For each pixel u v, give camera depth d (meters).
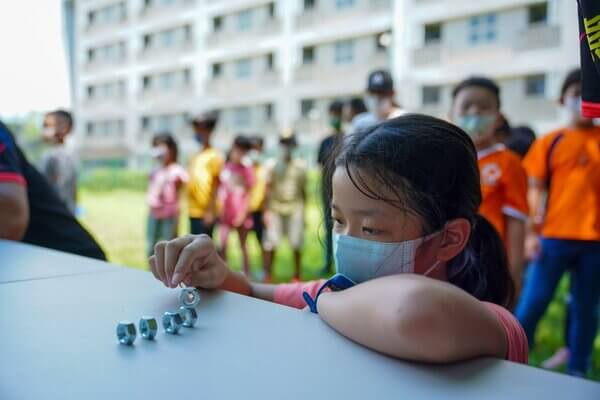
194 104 24.77
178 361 0.63
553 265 2.73
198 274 1.05
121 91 28.48
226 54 23.53
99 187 20.48
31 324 0.76
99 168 28.08
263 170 5.92
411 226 0.88
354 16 19.27
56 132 4.72
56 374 0.59
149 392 0.55
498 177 2.33
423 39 17.31
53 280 1.02
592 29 0.77
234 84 23.33
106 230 9.92
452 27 16.77
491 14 16.05
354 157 0.89
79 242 2.04
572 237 2.66
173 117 26.12
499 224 2.34
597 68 0.77
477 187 0.95
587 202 2.63
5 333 0.72
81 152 29.67
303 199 5.42
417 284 0.66
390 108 3.58
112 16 28.69
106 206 15.30
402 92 17.52
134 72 27.56
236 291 1.18
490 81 2.45
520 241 2.36
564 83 2.79
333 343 0.69
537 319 2.79
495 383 0.57
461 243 0.92
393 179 0.86
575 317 2.72
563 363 2.92
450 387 0.56
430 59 16.98
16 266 1.15
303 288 1.20
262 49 22.22
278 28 21.62
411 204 0.87
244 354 0.65
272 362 0.62
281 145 5.32
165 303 0.88
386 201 0.87
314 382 0.57
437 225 0.88
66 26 30.25
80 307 0.85
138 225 10.78
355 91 19.55
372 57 19.05
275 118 22.02
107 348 0.67
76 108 30.34
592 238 2.62
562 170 2.70
